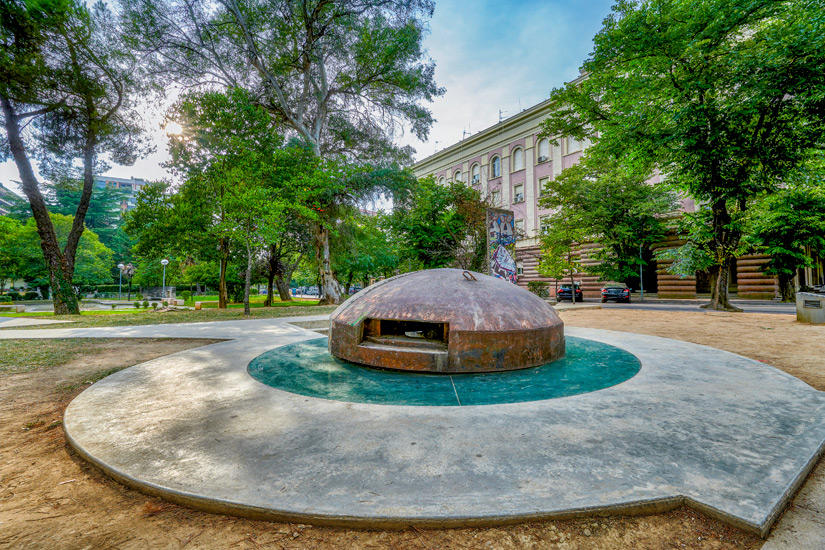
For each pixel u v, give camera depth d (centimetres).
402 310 512
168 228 2023
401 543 184
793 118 1151
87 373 582
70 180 2111
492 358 479
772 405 343
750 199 1404
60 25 1547
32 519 212
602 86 1413
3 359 688
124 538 193
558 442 267
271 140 1984
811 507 212
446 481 217
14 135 1670
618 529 191
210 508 207
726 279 1464
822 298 1009
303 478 222
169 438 285
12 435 346
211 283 3112
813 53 987
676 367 498
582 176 2431
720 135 1188
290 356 604
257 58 2150
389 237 2895
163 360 580
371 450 257
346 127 2692
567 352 605
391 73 2361
